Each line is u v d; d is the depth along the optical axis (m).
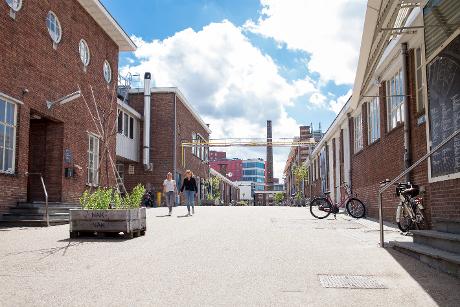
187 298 4.27
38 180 16.17
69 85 16.69
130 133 32.00
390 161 13.71
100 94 19.69
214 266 5.92
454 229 6.90
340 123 24.41
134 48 22.50
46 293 4.43
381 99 14.74
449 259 5.36
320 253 7.07
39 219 12.37
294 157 66.06
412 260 6.44
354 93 11.30
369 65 8.89
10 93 12.95
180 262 6.21
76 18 17.34
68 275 5.32
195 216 16.16
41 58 14.69
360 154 19.00
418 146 10.99
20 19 13.48
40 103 14.59
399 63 12.41
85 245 7.94
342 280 5.10
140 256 6.72
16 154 13.22
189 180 17.22
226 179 67.50
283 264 6.09
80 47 17.83
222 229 10.91
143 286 4.76
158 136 33.94
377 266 5.97
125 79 33.91
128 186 33.34
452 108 7.15
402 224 10.34
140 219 9.52
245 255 6.83
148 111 32.97
